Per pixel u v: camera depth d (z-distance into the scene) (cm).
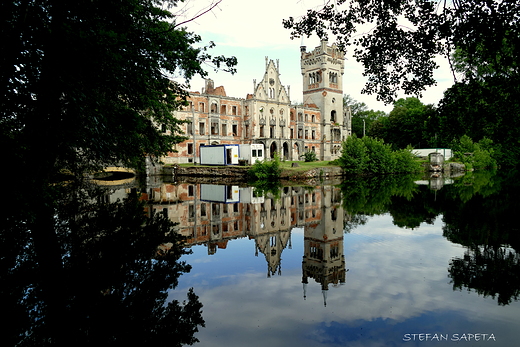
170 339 557
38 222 1392
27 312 624
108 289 746
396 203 2153
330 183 3844
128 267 896
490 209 1812
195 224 1606
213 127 6488
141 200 2328
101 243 1115
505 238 1220
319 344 546
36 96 1023
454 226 1437
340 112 8281
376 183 3731
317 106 8044
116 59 1097
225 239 1338
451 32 825
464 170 5800
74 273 830
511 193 2473
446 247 1128
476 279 830
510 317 631
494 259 986
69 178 2117
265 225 1631
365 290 781
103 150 1427
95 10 1058
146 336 563
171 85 1642
